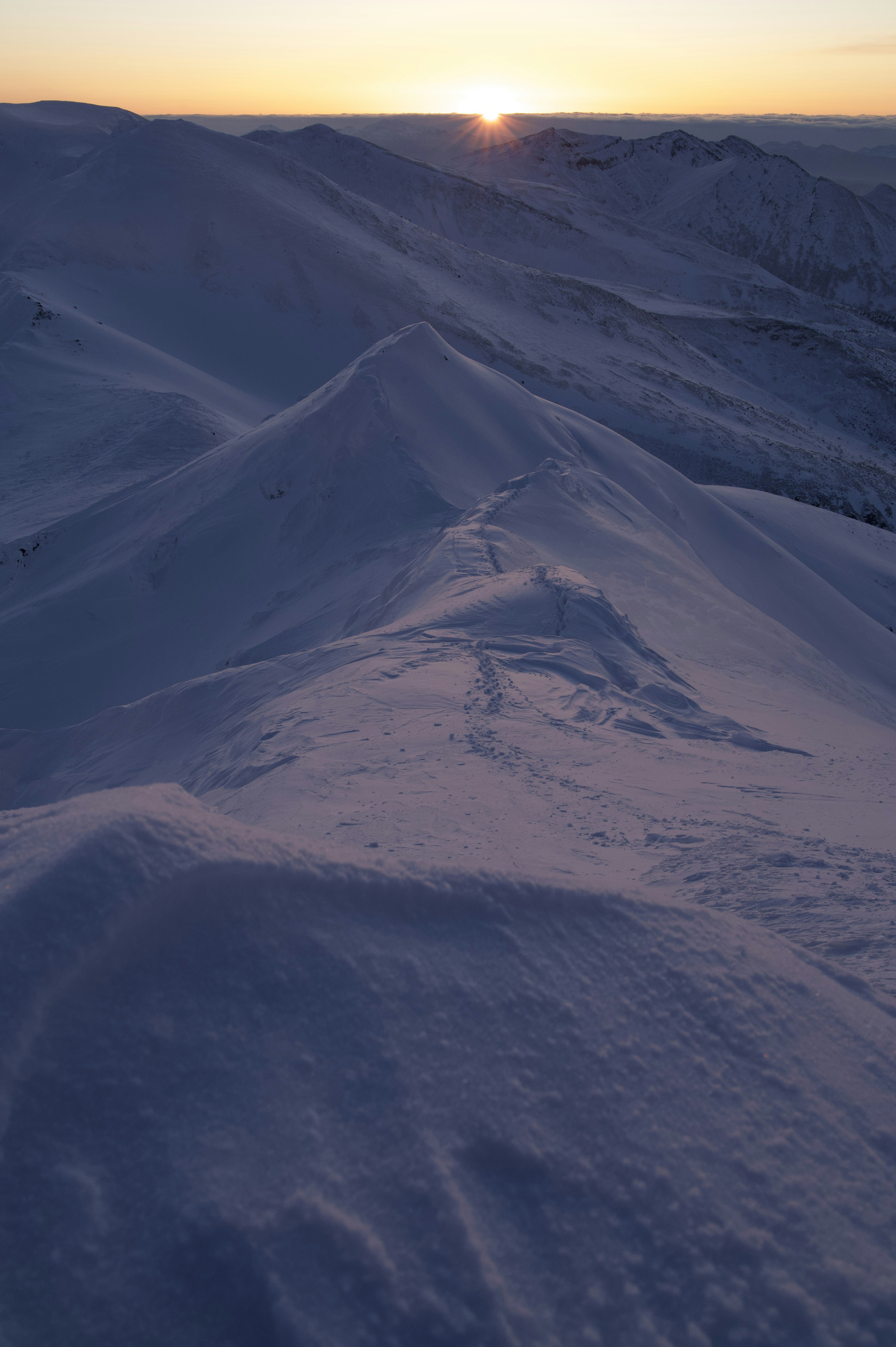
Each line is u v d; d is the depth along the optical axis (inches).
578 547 756.0
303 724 325.7
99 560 1050.7
